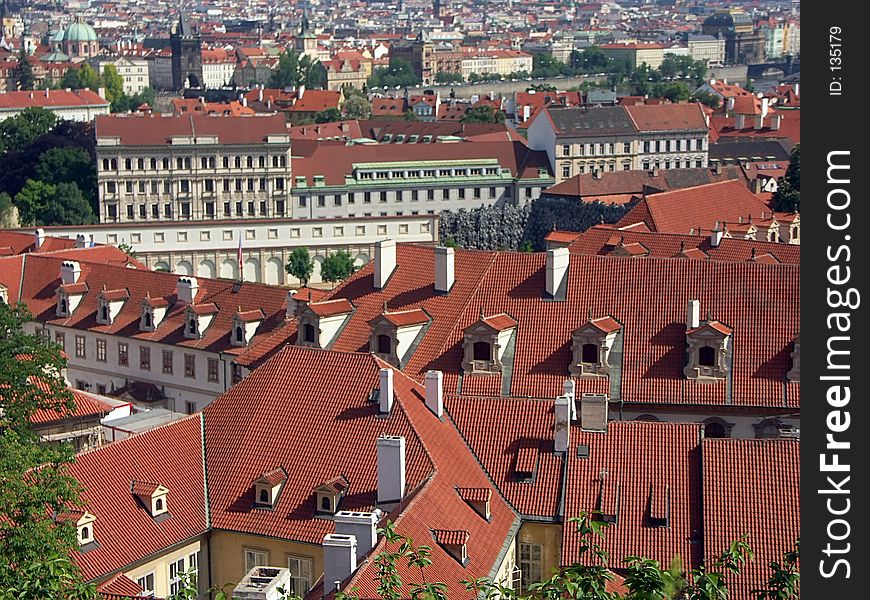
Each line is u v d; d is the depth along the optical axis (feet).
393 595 235.20
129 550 369.09
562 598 222.07
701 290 474.90
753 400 452.76
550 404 402.72
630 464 379.96
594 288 484.33
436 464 374.22
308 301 535.60
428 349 486.38
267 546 383.65
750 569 344.08
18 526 309.01
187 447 401.49
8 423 441.27
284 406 404.36
